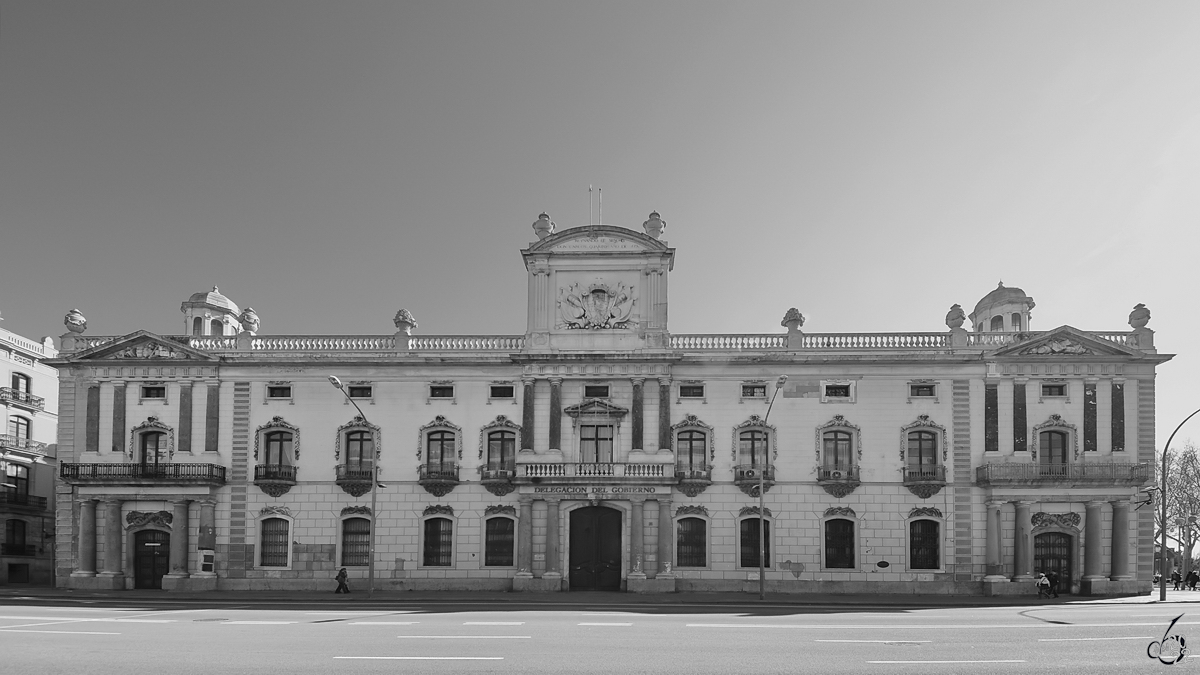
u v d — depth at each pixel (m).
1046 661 21.09
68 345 57.81
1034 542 54.38
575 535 55.16
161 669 19.52
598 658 21.28
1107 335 55.72
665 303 56.56
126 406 56.69
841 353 55.19
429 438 56.47
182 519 55.31
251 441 56.25
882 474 54.72
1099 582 52.59
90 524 55.41
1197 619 32.44
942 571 53.78
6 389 67.88
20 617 32.28
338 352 56.78
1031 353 54.72
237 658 21.05
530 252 57.16
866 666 20.25
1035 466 53.47
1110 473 53.12
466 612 35.84
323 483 55.91
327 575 55.22
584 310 56.69
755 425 55.41
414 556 55.22
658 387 55.69
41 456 71.62
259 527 55.66
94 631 26.62
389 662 20.48
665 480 53.84
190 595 49.38
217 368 56.75
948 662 20.91
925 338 55.88
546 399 55.91
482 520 55.38
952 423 54.84
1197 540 94.50
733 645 23.66
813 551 54.31
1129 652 22.64
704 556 54.75
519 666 20.02
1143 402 54.44
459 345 57.16
